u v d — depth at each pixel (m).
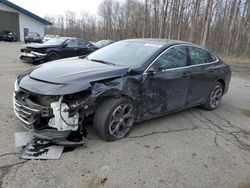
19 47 23.23
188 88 5.07
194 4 25.81
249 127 5.16
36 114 3.42
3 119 4.42
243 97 7.73
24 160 3.26
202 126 4.96
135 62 4.36
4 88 6.59
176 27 31.97
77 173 3.11
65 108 3.41
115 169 3.25
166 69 4.54
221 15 33.25
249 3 30.25
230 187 3.14
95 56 4.95
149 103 4.37
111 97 3.85
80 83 3.50
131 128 4.27
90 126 4.32
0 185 2.79
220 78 5.93
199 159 3.70
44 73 3.79
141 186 2.99
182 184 3.10
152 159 3.57
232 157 3.86
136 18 45.50
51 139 3.40
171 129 4.66
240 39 30.89
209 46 33.03
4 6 36.41
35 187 2.81
